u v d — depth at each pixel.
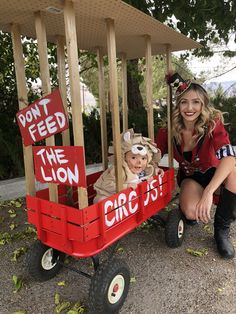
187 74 8.59
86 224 1.86
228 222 2.71
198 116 2.61
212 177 2.61
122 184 2.23
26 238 3.05
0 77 5.32
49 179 1.99
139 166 2.39
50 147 1.93
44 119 1.92
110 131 5.48
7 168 4.70
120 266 1.98
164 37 2.61
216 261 2.61
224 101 7.23
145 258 2.66
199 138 2.64
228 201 2.62
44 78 1.98
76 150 1.81
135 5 4.29
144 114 6.12
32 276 2.28
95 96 11.28
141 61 6.69
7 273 2.49
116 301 2.01
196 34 5.01
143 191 2.35
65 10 1.73
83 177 1.81
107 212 2.00
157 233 3.10
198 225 3.24
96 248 1.99
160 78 11.13
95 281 1.90
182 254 2.72
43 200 2.03
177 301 2.14
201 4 4.51
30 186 2.17
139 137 2.48
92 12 1.95
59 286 2.31
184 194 2.78
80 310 2.03
